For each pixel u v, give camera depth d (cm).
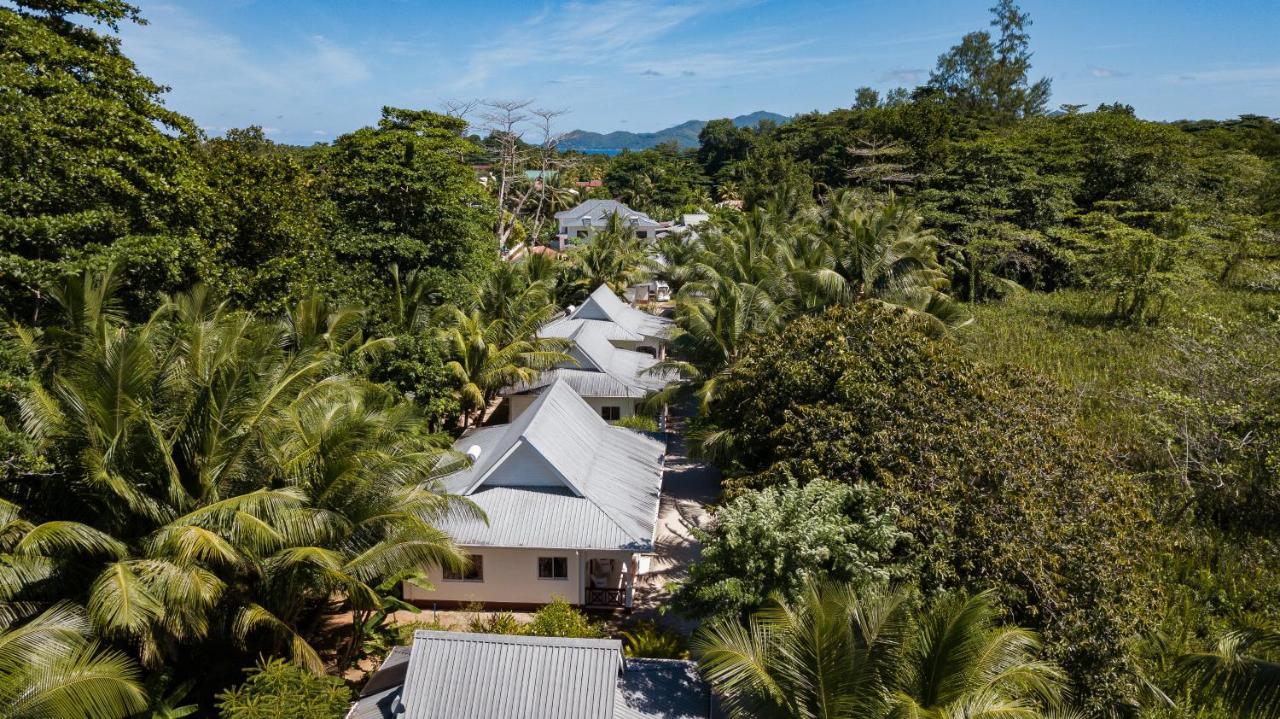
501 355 3262
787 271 3644
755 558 1606
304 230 3062
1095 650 1469
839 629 1183
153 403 1659
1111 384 3350
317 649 1881
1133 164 6203
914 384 2080
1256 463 2356
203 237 2544
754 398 2312
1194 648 1744
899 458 1844
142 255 2148
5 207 1928
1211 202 6116
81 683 1245
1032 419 2014
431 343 3025
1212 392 2609
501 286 3934
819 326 2403
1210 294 4962
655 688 1447
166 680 1519
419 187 3747
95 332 1738
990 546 1611
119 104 2302
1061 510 1711
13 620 1409
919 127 7994
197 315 2227
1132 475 2192
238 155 3098
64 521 1413
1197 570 2070
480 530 2064
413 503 1781
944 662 1202
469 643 1402
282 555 1556
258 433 1648
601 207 8856
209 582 1458
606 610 2112
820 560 1566
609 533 2044
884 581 1546
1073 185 6203
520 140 6303
